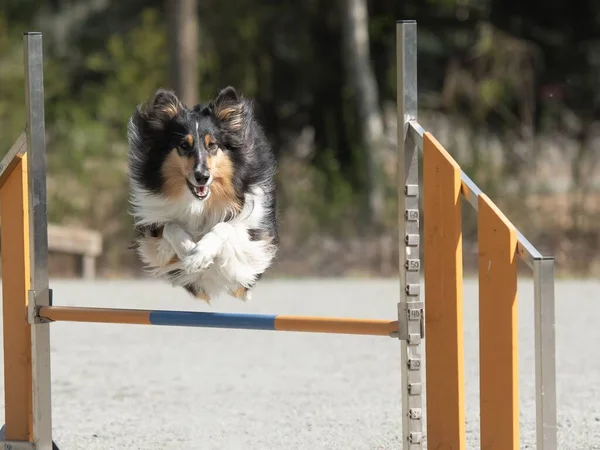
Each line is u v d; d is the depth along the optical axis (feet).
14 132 76.74
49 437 21.24
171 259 22.75
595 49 79.25
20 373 21.49
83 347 36.45
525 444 23.17
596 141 78.33
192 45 69.41
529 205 70.59
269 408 27.12
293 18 82.99
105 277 63.98
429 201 18.02
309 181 74.33
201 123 22.62
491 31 77.46
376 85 82.53
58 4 87.15
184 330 40.57
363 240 68.74
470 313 42.29
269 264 23.76
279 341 37.81
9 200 21.43
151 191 22.90
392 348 36.04
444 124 78.02
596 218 68.44
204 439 24.04
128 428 25.17
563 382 29.71
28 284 21.31
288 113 83.71
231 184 22.97
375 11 81.87
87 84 85.97
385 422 25.36
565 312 43.27
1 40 83.87
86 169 74.18
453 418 17.87
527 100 78.18
